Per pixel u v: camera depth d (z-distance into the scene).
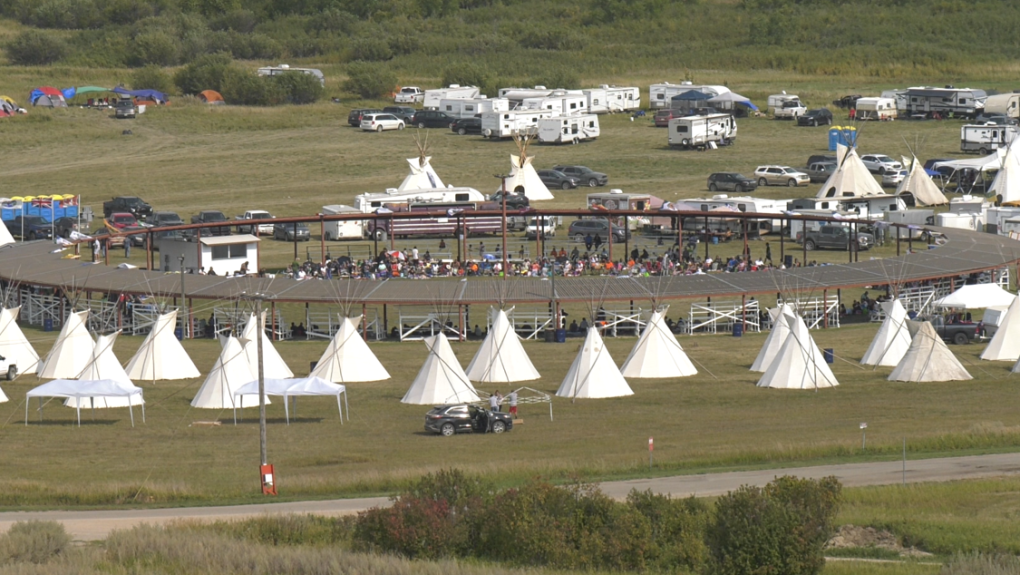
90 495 175.75
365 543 142.50
